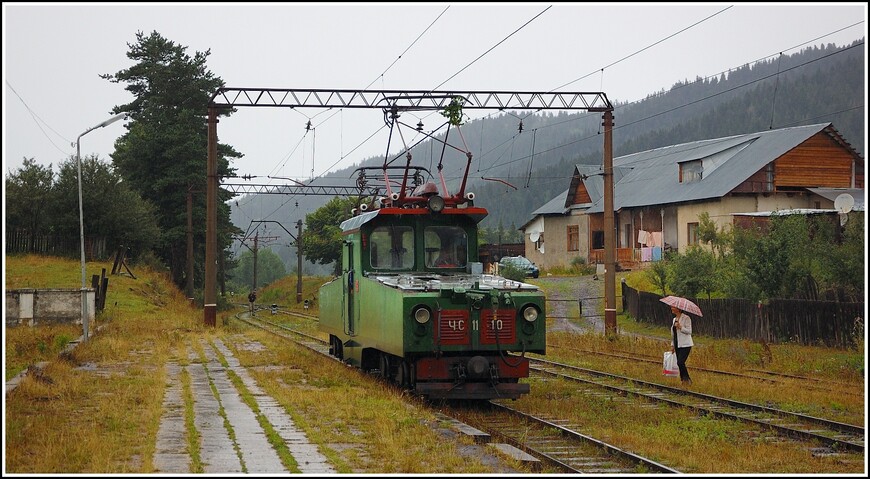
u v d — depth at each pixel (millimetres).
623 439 11414
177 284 60375
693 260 31328
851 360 19594
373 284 16250
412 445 10562
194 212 56688
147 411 13055
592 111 28109
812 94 176000
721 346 23609
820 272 26734
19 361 20219
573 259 54625
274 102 27938
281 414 12969
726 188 44406
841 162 45906
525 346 14555
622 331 31875
